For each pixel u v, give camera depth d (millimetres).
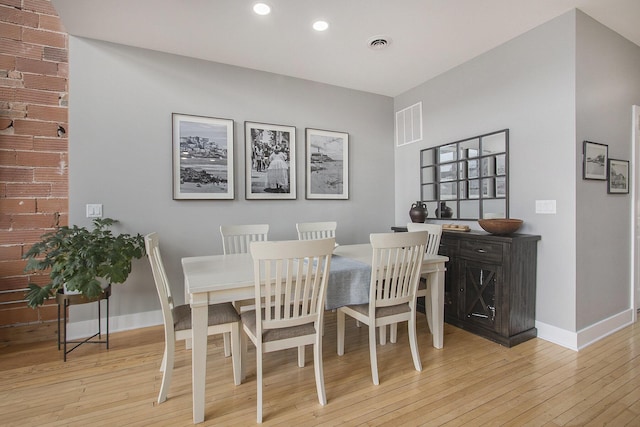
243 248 2967
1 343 2590
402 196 4176
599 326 2605
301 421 1639
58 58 2730
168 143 3012
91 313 2775
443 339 2621
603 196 2646
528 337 2604
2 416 1683
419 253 2090
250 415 1690
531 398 1813
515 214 2822
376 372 1969
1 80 2572
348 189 3965
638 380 1985
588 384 1948
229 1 2260
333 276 1997
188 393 1896
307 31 2670
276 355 2389
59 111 2742
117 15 2410
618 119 2764
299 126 3643
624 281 2861
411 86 3922
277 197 3512
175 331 1838
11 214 2621
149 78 2941
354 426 1599
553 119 2545
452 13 2441
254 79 3391
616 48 2736
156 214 2975
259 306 1652
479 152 3123
